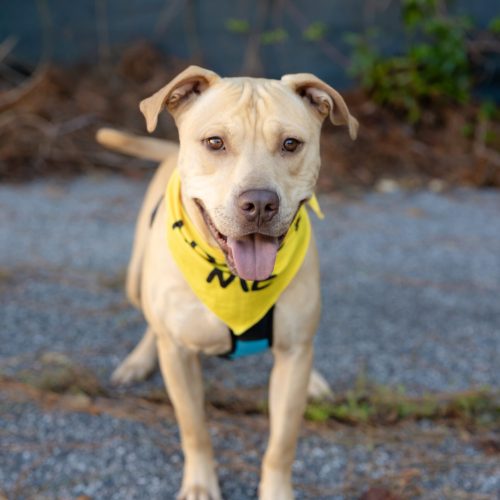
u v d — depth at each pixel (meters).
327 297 4.82
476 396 3.67
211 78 2.72
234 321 2.79
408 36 8.16
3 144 7.35
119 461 3.24
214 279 2.74
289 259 2.74
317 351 4.17
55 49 8.45
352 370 3.98
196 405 2.99
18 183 6.90
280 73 8.35
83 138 7.56
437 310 4.68
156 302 2.90
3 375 3.82
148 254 3.02
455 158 7.55
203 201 2.60
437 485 3.12
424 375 3.94
